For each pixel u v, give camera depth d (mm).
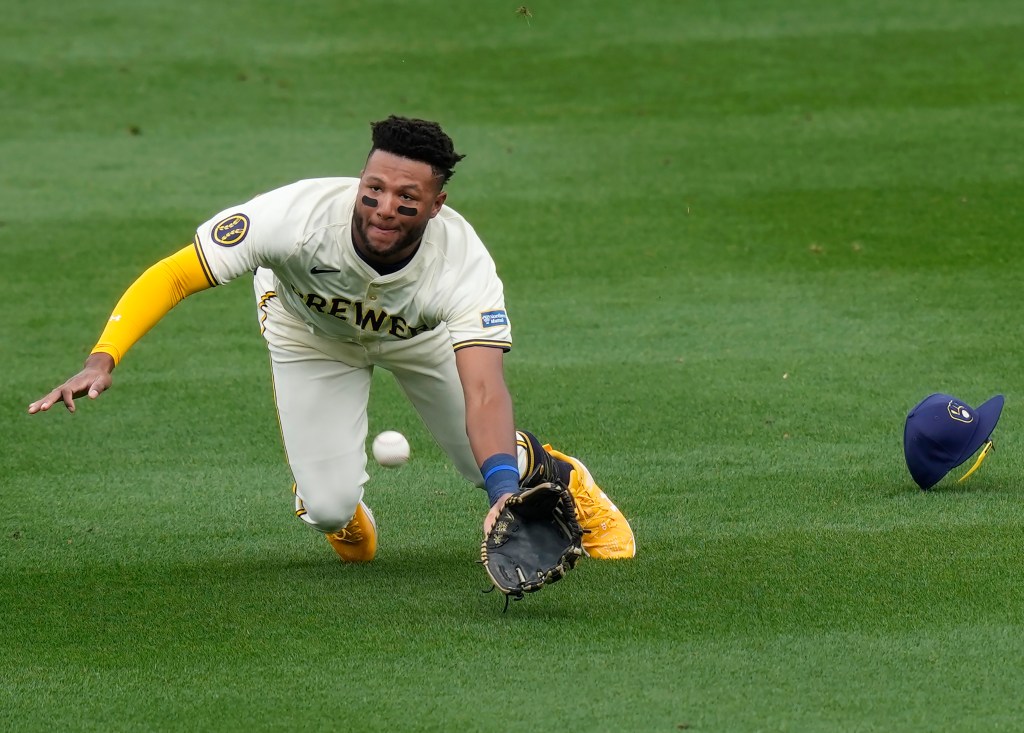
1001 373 27328
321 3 64562
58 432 25500
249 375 28500
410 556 19688
